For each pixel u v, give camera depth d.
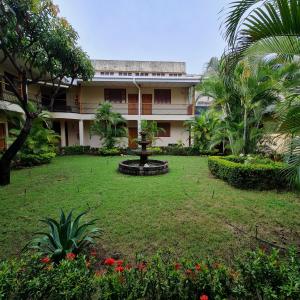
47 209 4.30
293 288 1.34
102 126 13.91
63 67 7.10
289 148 2.91
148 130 14.02
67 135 16.16
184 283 1.47
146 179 6.98
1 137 10.28
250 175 5.83
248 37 2.40
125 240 3.13
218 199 4.98
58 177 7.22
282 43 2.42
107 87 16.14
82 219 3.83
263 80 6.58
